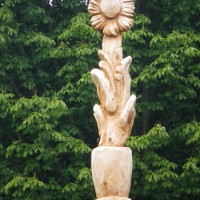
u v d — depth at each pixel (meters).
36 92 21.12
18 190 19.33
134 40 20.86
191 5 20.92
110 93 11.51
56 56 20.56
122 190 11.14
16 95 21.55
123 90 11.60
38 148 19.38
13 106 19.33
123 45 20.69
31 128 19.52
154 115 21.92
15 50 21.52
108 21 11.98
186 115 21.38
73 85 20.86
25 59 21.00
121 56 11.87
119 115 11.49
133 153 19.80
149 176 19.06
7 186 18.83
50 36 21.72
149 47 21.42
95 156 11.21
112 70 11.72
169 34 20.30
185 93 20.45
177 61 19.84
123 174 11.16
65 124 20.75
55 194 19.80
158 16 22.12
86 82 19.64
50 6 22.34
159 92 21.61
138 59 21.16
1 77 21.03
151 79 20.20
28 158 20.16
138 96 20.83
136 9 22.28
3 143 21.53
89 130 21.41
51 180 19.78
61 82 21.42
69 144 19.52
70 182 20.23
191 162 18.95
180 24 21.12
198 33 21.14
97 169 11.16
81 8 22.20
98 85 11.69
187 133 19.70
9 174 19.89
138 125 21.91
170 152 21.25
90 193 19.52
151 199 20.94
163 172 19.12
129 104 11.45
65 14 22.28
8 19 20.41
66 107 19.44
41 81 21.48
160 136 19.06
